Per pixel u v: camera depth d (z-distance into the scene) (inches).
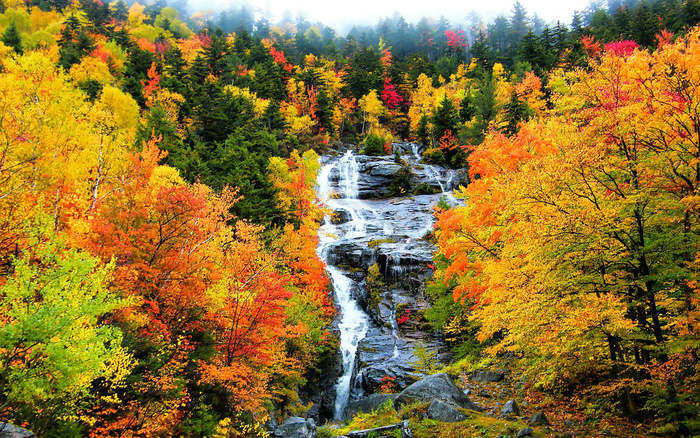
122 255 473.1
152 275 484.1
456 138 2333.9
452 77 3198.8
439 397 469.1
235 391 507.2
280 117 2418.8
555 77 2009.1
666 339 386.6
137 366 422.0
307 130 2650.1
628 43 1905.8
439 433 379.2
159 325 454.9
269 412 654.5
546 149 644.1
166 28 4072.3
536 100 2094.0
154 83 2223.2
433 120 2469.2
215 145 1851.6
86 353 271.1
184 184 665.6
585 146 385.1
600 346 395.5
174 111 1982.0
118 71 2276.1
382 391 799.1
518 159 633.6
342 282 1318.9
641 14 2593.5
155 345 438.0
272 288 563.2
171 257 514.6
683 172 364.2
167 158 1338.6
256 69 3058.6
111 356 314.8
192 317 535.5
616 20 2847.0
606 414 401.7
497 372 593.9
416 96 3041.3
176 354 473.1
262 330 564.7
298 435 528.4
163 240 513.0
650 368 360.2
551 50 2822.3
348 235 1572.3
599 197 389.7
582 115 415.5
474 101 2237.9
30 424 295.3
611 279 380.8
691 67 347.9
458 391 481.1
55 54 2183.8
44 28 2928.2
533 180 401.4
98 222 445.1
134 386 396.2
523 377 532.1
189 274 524.4
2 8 3004.4
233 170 1321.4
